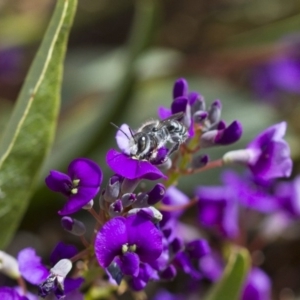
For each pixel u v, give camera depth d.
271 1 0.55
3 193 0.26
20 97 0.26
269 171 0.25
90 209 0.22
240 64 0.46
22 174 0.26
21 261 0.23
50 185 0.22
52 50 0.25
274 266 0.39
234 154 0.25
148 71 0.43
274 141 0.25
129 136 0.22
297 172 0.39
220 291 0.26
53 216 0.37
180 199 0.26
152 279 0.23
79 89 0.45
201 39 0.55
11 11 0.57
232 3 0.57
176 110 0.23
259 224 0.34
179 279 0.34
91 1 0.56
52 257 0.23
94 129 0.36
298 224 0.39
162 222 0.24
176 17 0.56
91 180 0.22
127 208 0.22
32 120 0.25
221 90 0.43
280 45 0.45
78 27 0.55
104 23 0.56
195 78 0.44
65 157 0.36
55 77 0.25
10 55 0.50
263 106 0.43
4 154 0.25
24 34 0.51
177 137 0.22
